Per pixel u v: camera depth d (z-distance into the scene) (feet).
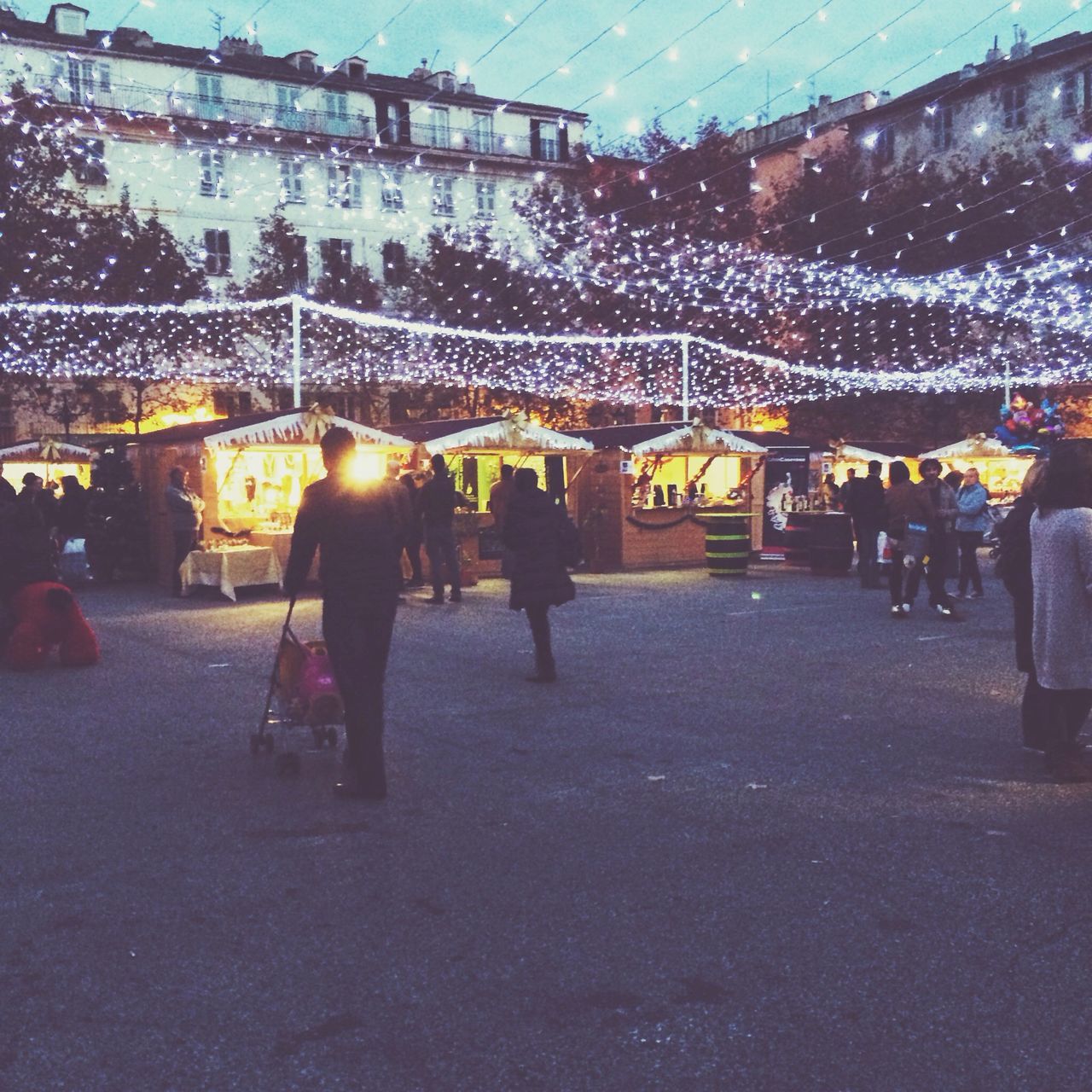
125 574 62.80
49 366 106.11
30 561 33.55
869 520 53.57
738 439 69.72
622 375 118.52
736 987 11.85
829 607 45.65
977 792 18.95
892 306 112.27
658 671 30.86
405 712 25.98
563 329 119.55
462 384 123.13
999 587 54.13
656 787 19.48
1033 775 20.02
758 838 16.66
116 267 107.04
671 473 70.54
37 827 17.63
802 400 118.42
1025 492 20.71
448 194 162.91
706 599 49.26
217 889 14.85
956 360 111.14
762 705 26.32
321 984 12.07
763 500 74.08
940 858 15.65
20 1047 10.81
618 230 115.96
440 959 12.64
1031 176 110.93
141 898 14.55
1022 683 28.63
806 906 14.01
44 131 94.58
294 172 150.30
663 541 68.64
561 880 15.01
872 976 12.06
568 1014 11.32
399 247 156.46
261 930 13.50
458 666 32.12
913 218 112.57
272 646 37.29
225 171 145.48
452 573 49.65
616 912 13.91
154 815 18.22
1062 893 14.32
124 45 142.41
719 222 115.85
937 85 139.13
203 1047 10.78
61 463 87.20
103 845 16.69
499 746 22.61
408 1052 10.64
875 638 36.78
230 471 59.31
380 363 122.93
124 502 62.44
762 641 36.29
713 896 14.39
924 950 12.70
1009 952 12.61
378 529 19.15
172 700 27.99
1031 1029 10.90
